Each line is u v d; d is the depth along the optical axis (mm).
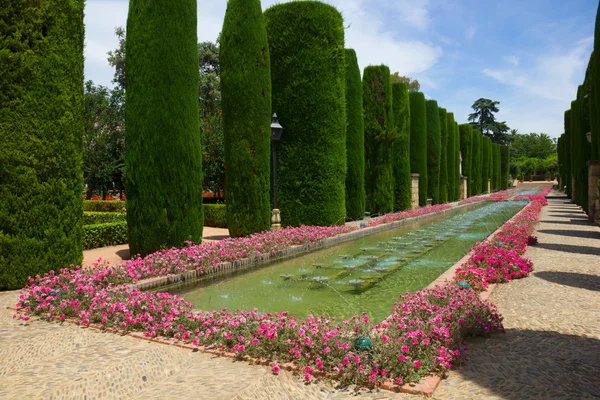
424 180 22641
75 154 5953
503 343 3330
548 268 6301
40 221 5551
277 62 12328
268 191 10125
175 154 7691
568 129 27594
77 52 6008
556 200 25344
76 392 2582
